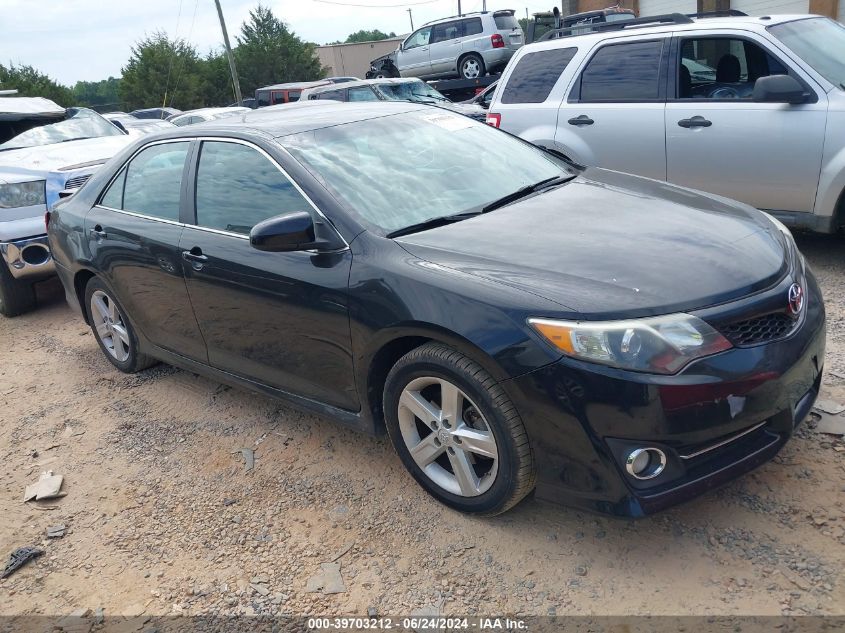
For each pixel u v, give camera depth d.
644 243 2.93
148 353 4.64
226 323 3.77
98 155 7.25
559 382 2.51
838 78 5.31
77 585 3.03
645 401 2.44
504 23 19.56
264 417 4.19
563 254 2.87
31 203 6.59
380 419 3.30
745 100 5.53
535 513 3.03
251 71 56.75
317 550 3.02
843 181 5.12
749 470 2.64
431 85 17.70
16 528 3.47
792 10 16.77
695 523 2.84
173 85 55.69
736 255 2.85
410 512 3.17
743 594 2.48
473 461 2.97
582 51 6.46
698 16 6.72
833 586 2.45
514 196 3.62
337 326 3.16
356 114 4.07
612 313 2.50
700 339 2.49
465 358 2.76
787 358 2.63
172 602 2.85
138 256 4.18
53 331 6.38
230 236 3.65
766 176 5.48
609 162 6.31
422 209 3.38
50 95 54.75
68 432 4.38
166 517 3.39
